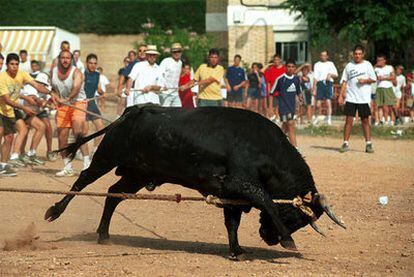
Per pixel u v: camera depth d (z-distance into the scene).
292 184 13.63
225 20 58.38
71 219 17.77
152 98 26.45
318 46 51.75
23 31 50.81
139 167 14.70
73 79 23.70
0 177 23.31
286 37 53.56
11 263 13.48
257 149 13.59
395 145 32.06
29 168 25.33
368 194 21.00
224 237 16.12
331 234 16.38
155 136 14.25
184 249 14.90
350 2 45.38
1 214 18.12
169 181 14.76
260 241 15.78
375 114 40.03
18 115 24.83
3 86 23.64
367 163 26.66
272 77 37.31
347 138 29.59
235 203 13.75
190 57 52.06
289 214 13.66
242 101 38.25
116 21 62.34
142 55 31.41
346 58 51.47
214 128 13.88
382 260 13.94
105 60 62.84
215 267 13.34
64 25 62.22
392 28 44.66
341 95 29.48
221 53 56.56
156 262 13.66
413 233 16.41
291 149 13.82
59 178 23.23
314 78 41.12
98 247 15.03
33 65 33.81
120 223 17.44
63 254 14.30
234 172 13.57
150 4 61.16
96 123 26.86
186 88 27.84
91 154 27.47
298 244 15.42
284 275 12.70
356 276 12.73
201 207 19.27
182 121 14.12
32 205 19.23
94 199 20.16
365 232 16.53
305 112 43.84
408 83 42.97
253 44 53.69
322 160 27.34
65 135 24.11
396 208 19.17
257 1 53.44
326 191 21.39
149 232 16.56
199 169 13.94
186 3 60.44
